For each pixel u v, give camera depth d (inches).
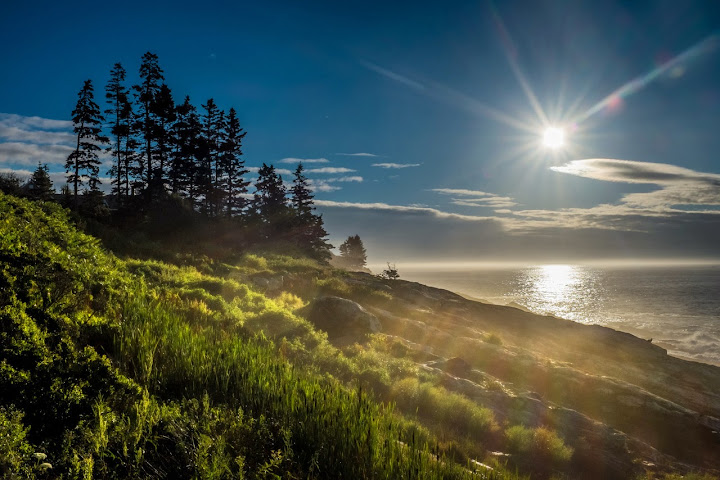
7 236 258.5
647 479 431.8
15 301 209.0
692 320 3329.2
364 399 227.9
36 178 1940.2
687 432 610.2
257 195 2815.0
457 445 357.7
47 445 141.1
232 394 218.4
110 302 310.5
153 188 2084.2
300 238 2378.2
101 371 184.9
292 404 205.5
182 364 235.6
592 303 4985.2
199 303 511.8
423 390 479.5
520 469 379.6
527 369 740.0
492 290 7219.5
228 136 2613.2
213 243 1534.2
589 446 479.8
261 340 447.8
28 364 171.0
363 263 4761.3
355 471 176.9
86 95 1995.6
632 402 661.3
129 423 160.1
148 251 1087.6
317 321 773.3
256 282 1043.3
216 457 144.9
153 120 2159.2
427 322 1012.5
